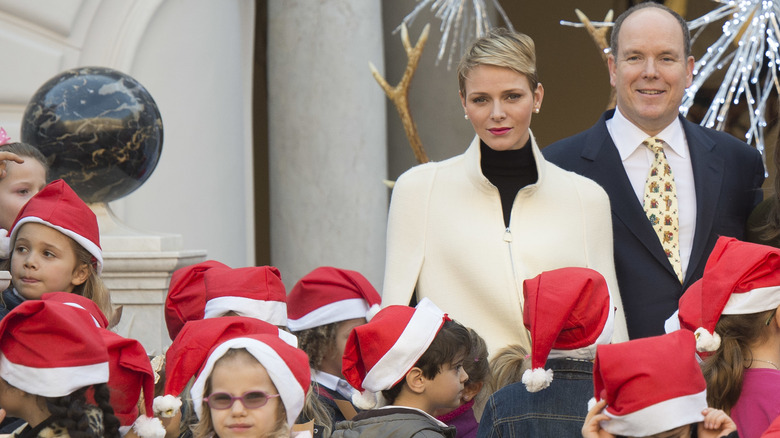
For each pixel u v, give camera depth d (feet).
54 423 16.85
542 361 20.44
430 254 26.61
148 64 50.49
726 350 20.15
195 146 52.37
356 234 51.72
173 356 20.72
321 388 28.43
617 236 29.25
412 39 57.11
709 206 29.27
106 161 40.06
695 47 66.33
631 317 28.76
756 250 20.59
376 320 22.41
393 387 22.22
